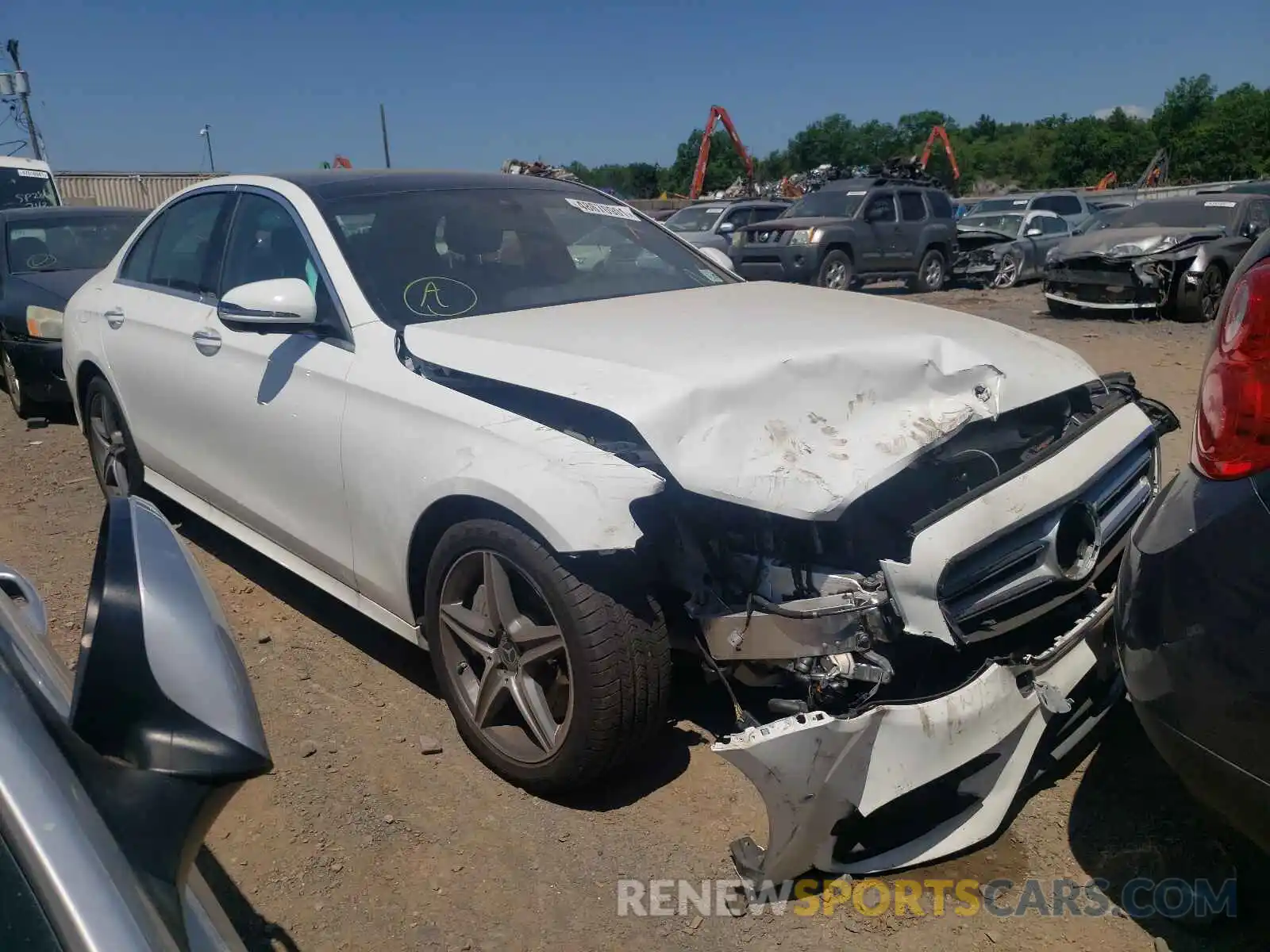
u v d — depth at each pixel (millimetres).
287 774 3004
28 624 1682
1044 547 2633
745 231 15828
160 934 1024
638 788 2900
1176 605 1997
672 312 3273
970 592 2492
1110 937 2328
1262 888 2455
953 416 2721
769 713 2875
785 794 2287
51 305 6879
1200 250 11094
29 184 15391
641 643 2566
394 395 2996
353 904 2494
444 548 2844
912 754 2354
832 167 20016
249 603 4129
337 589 3457
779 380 2602
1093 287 11648
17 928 995
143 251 4645
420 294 3340
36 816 1032
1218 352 2061
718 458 2422
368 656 3695
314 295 3414
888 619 2402
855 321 3131
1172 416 3459
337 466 3184
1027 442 3029
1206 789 1994
